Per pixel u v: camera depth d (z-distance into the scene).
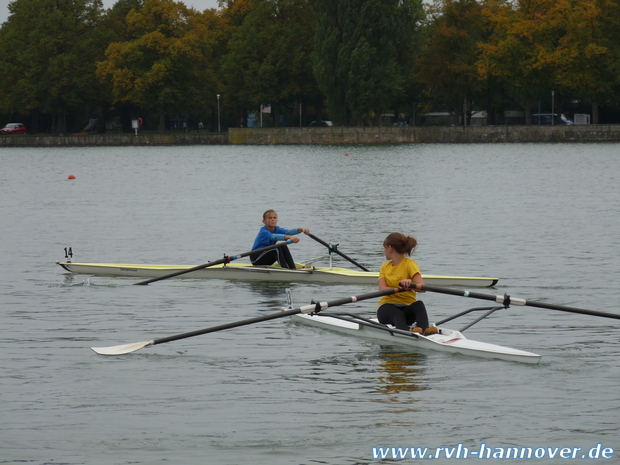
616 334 15.84
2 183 63.72
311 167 77.94
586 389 12.59
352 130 124.75
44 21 130.75
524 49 114.19
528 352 14.08
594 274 22.28
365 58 112.62
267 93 127.44
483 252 26.45
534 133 122.75
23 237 31.61
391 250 15.22
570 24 112.50
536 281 21.44
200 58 129.88
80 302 19.47
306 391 12.66
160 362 14.25
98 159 99.88
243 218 37.38
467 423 11.34
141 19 130.00
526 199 45.44
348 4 114.12
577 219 35.47
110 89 138.25
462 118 147.25
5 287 21.41
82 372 13.70
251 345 15.35
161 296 20.22
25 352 14.91
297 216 38.03
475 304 18.66
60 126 140.62
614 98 118.00
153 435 11.02
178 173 73.06
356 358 14.38
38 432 11.14
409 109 139.00
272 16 130.75
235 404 12.12
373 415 11.65
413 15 117.88
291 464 10.15
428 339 14.77
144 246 28.81
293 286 21.50
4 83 132.88
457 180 60.28
